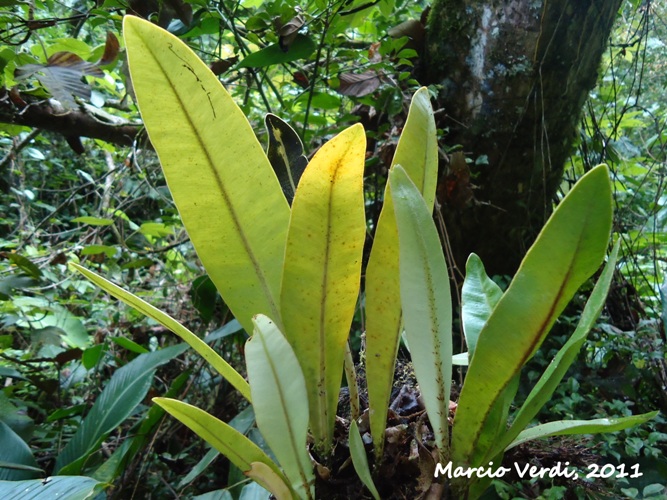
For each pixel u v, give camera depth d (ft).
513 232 4.34
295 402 1.37
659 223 4.99
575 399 3.12
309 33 3.89
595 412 3.28
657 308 4.48
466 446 1.50
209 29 4.03
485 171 4.19
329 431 1.65
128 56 1.24
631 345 3.64
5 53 3.80
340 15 4.01
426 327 1.42
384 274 1.52
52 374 4.98
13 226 7.54
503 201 4.25
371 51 4.17
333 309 1.53
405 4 5.34
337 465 1.70
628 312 4.32
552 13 3.89
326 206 1.38
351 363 1.77
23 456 3.09
